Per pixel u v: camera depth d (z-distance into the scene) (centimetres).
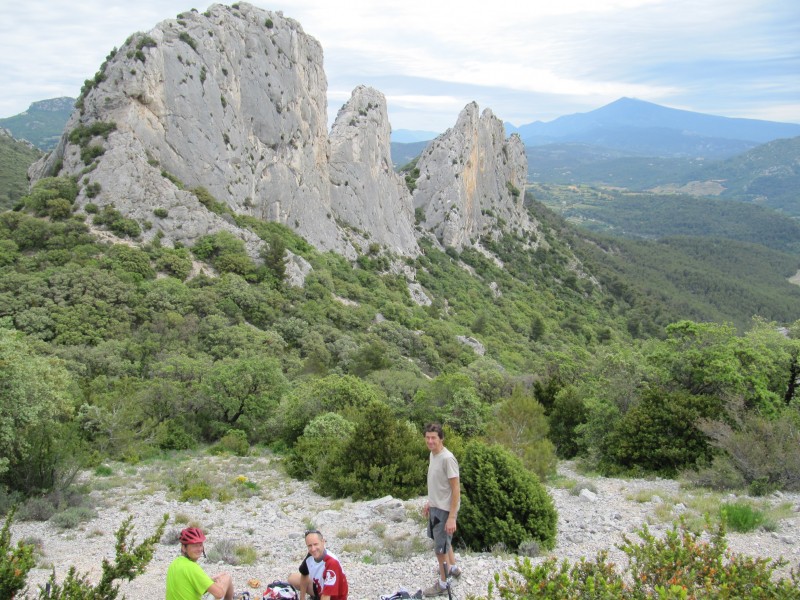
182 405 3150
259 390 3200
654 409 2125
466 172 11856
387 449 1834
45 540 1377
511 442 2053
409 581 935
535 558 1055
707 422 1942
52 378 1802
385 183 10000
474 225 12106
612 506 1475
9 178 9250
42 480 1714
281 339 4612
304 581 798
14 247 4497
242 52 7175
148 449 2616
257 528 1461
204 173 6312
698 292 16012
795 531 1145
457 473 859
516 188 13888
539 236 13900
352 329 5675
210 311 4644
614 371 2591
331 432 2384
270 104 7419
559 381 3312
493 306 9600
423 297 8438
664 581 659
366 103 9962
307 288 5906
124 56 5900
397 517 1494
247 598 852
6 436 1589
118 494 1875
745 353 2325
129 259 4703
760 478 1589
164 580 1038
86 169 5347
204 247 5431
